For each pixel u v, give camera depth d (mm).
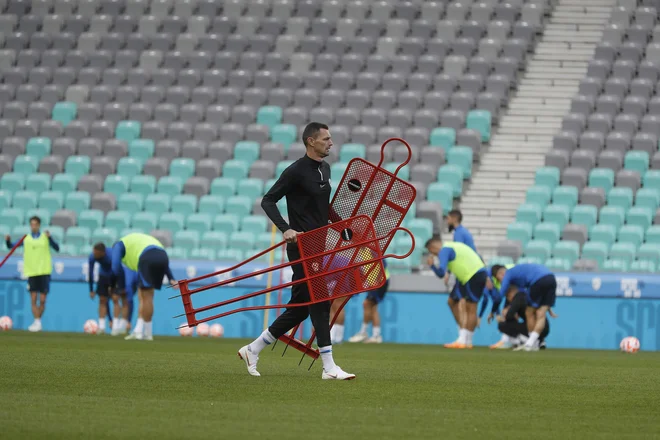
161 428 17953
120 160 83625
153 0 101688
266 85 91062
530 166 81875
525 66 90938
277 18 98250
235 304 67438
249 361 29109
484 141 83938
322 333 28297
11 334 58469
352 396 24266
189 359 36625
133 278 60688
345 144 82562
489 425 19500
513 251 71125
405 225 73562
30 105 90875
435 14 96312
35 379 26875
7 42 99000
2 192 82000
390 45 92812
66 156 85812
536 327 56938
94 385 25500
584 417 21328
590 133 82125
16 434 16906
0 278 69688
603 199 76250
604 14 94438
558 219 75062
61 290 69938
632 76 88625
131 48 97625
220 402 22172
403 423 19453
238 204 78062
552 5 95875
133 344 49281
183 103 90500
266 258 71438
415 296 66688
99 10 102375
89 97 92688
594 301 64500
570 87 88562
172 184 81062
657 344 63438
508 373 34500
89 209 80688
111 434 17109
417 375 32125
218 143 84312
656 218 74625
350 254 28375
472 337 64250
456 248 58656
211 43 96188
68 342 49219
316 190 28125
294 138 84938
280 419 19531
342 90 88938
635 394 27031
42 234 66000
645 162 78875
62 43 98688
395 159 81125
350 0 98750
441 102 86312
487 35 93812
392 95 87125
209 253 72375
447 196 77188
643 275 63906
